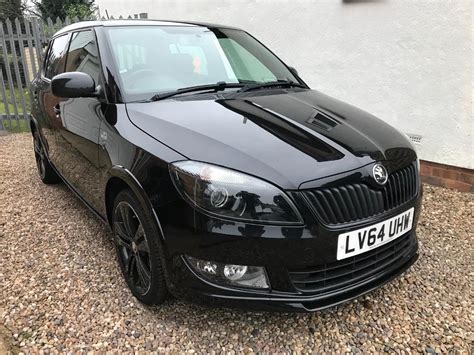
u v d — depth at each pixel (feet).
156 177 7.52
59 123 12.20
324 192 7.07
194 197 7.02
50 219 13.01
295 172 7.04
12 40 25.64
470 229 12.47
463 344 7.88
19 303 8.93
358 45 16.65
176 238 7.27
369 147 8.05
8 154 20.77
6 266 10.37
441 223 12.86
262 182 6.89
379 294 9.31
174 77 10.16
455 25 14.10
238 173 6.97
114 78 9.60
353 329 8.23
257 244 6.86
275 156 7.23
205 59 10.99
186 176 7.11
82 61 11.21
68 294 9.23
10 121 26.43
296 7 18.25
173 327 8.21
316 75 18.25
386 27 15.72
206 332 8.09
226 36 12.20
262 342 7.87
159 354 7.58
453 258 10.87
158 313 8.58
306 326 8.29
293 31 18.60
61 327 8.23
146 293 8.45
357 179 7.39
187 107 8.93
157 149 7.72
